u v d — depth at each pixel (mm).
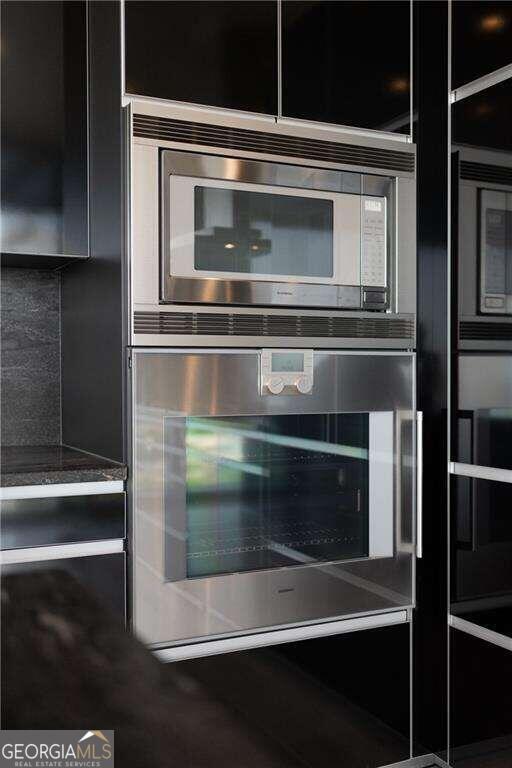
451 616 2182
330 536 2127
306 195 2061
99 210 2029
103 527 1852
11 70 1990
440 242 2193
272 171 2006
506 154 1961
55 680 666
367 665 2195
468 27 2084
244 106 2008
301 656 2086
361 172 2146
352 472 2154
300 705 2080
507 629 1985
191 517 1926
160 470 1880
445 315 2180
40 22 2021
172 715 608
